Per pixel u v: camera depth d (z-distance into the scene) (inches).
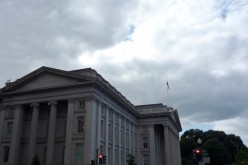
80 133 1923.0
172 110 3624.5
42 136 2132.1
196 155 1218.0
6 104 2241.6
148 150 3061.0
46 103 2164.1
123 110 2687.0
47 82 2154.3
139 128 3181.6
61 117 2127.2
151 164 2989.7
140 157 3056.1
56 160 1999.3
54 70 2140.7
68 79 2100.1
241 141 6579.7
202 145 5575.8
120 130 2527.1
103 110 2176.4
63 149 2015.3
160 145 3521.2
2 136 2181.3
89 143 1865.2
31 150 2041.1
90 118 1926.7
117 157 2388.0
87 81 2014.0
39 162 1909.4
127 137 2763.3
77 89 2039.9
